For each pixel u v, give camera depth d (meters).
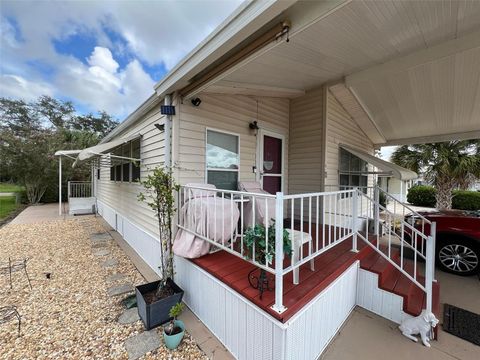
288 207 5.11
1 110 18.56
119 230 6.16
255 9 1.58
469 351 2.13
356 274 2.88
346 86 4.08
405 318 2.47
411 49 2.83
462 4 1.97
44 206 11.57
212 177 3.58
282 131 4.91
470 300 3.00
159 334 2.27
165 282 2.72
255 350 1.85
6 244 5.24
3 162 10.79
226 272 2.36
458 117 5.01
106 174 7.94
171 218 3.09
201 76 2.69
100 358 1.97
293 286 2.07
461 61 3.00
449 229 3.85
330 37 2.40
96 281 3.43
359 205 6.04
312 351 1.99
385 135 6.81
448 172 8.15
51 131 12.98
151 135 3.89
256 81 3.43
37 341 2.16
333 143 4.88
